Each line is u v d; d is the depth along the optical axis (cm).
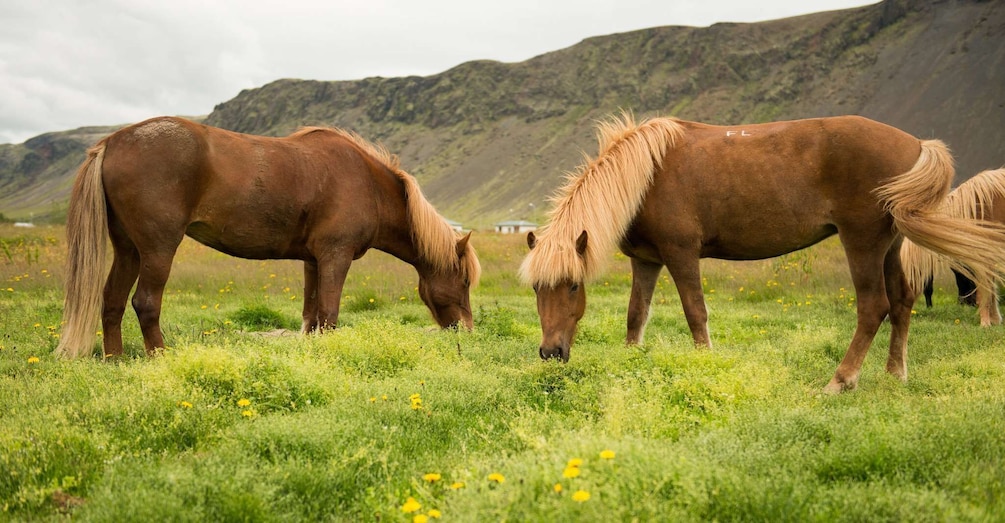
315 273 742
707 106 19125
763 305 1113
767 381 452
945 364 566
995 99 13225
